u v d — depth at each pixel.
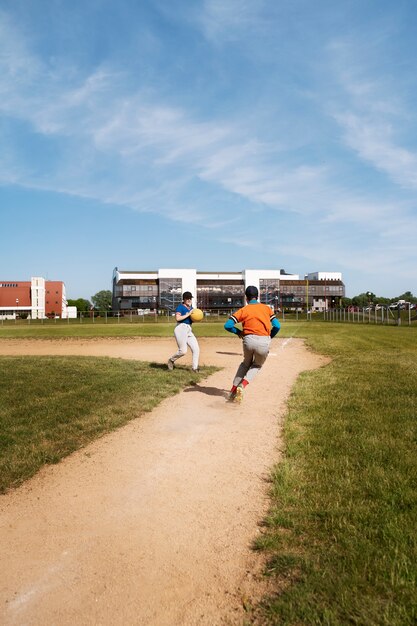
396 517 2.96
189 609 2.27
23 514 3.40
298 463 4.18
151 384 8.47
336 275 131.25
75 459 4.61
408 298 138.50
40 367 10.81
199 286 118.06
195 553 2.80
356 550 2.60
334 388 7.79
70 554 2.83
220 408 6.79
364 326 38.72
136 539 3.00
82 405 6.66
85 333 31.23
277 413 6.46
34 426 5.55
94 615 2.25
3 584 2.53
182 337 10.13
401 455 4.23
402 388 7.45
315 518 3.06
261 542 2.81
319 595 2.25
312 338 22.62
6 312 117.25
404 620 2.04
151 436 5.38
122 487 3.89
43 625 2.18
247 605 2.26
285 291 122.44
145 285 115.69
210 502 3.55
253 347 6.66
